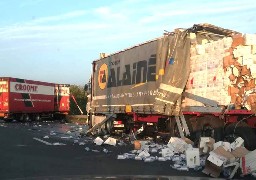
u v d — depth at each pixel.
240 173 8.45
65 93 43.28
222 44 11.98
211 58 12.51
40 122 37.56
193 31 13.88
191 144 12.26
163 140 15.47
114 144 14.62
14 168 9.38
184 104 13.89
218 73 12.10
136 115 17.22
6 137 18.62
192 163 9.33
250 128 11.18
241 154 8.53
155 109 14.39
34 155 11.83
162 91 14.21
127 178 7.73
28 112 36.72
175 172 8.80
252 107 10.92
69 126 29.72
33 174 8.55
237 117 11.51
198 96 13.09
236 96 11.41
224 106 11.72
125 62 17.70
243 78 11.33
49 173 8.66
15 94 34.66
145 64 15.71
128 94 17.23
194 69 13.45
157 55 14.78
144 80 15.73
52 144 15.12
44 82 39.31
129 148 13.70
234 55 11.38
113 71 19.08
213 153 8.51
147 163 10.19
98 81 21.12
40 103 38.44
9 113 34.09
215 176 8.31
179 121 13.95
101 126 19.67
